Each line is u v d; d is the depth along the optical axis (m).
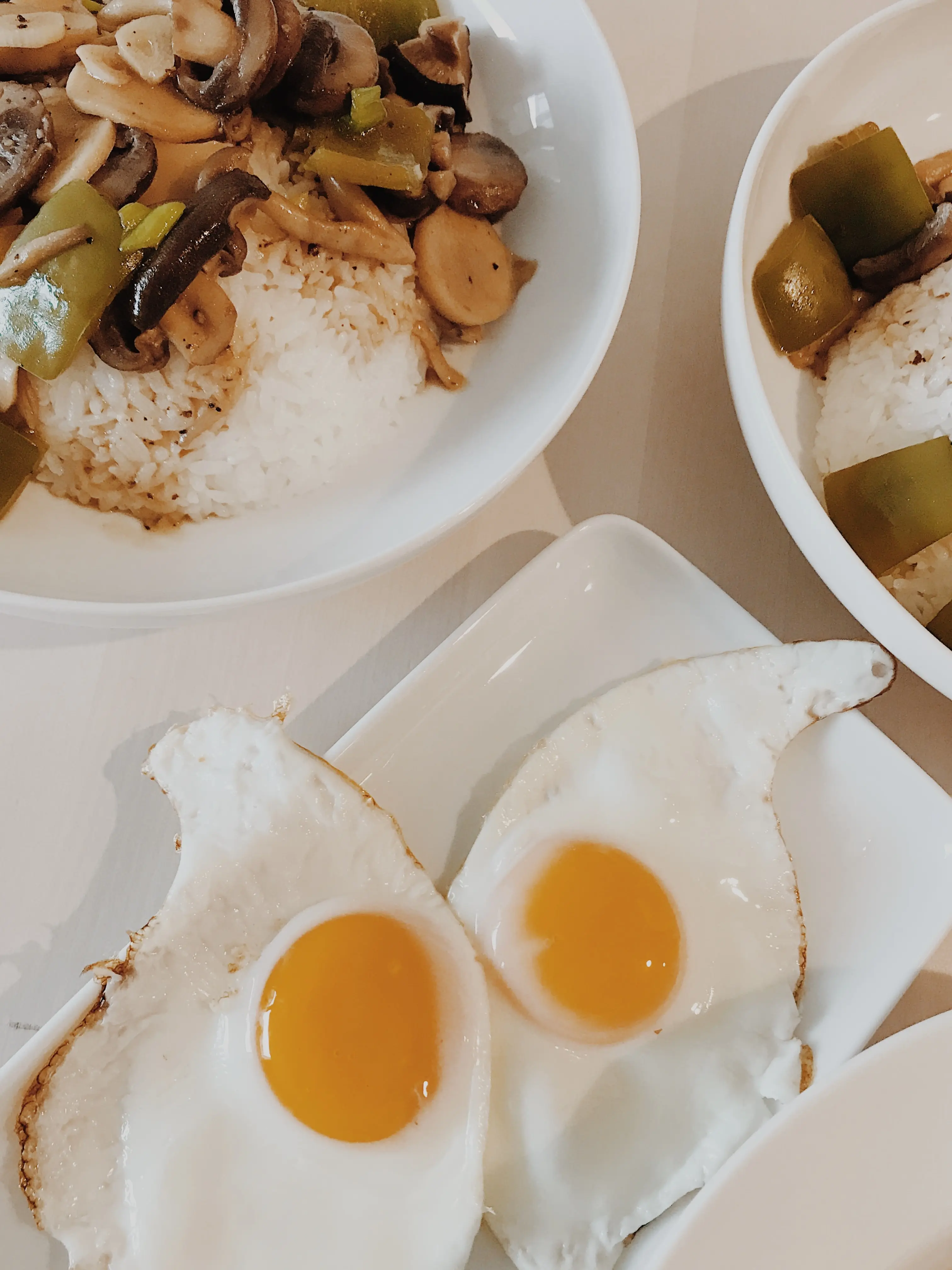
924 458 0.22
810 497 0.21
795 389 0.26
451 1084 0.21
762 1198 0.18
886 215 0.25
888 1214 0.18
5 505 0.22
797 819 0.23
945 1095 0.19
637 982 0.21
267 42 0.22
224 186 0.21
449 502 0.22
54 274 0.20
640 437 0.26
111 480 0.23
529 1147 0.21
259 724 0.21
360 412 0.24
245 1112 0.21
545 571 0.24
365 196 0.24
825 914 0.22
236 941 0.21
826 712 0.22
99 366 0.22
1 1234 0.19
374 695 0.24
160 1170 0.20
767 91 0.29
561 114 0.25
